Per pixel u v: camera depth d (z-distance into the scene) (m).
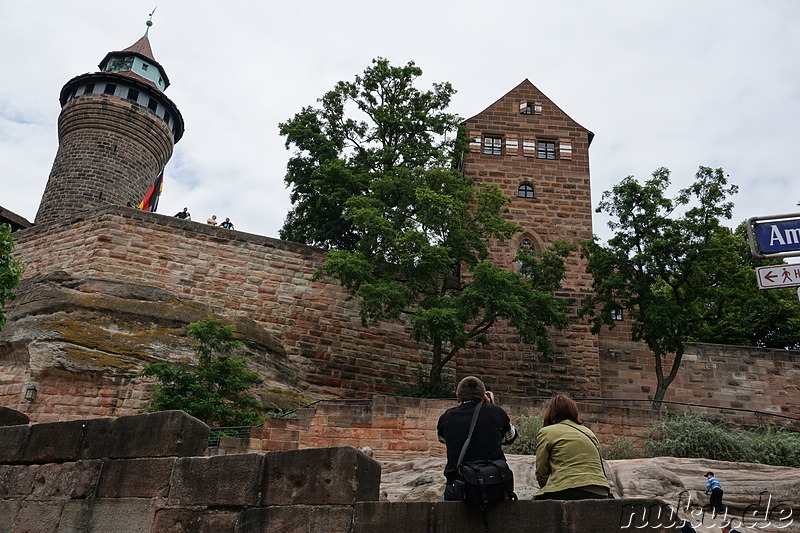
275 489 7.59
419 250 25.06
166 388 19.84
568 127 34.66
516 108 34.91
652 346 27.05
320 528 7.14
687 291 27.86
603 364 30.77
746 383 30.95
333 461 7.37
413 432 17.94
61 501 8.84
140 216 28.09
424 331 24.62
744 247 37.38
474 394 6.94
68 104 45.03
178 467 8.26
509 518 6.30
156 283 27.34
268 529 7.41
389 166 30.62
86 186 42.47
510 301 24.16
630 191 27.53
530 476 13.40
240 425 19.58
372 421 18.06
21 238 29.94
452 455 6.62
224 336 21.19
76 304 24.44
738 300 27.73
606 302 27.78
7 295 18.22
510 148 33.94
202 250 28.33
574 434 6.66
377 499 7.49
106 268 27.06
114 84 45.94
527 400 18.75
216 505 7.84
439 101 32.94
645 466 13.17
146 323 24.78
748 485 12.50
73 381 23.14
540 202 33.03
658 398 26.05
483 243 27.75
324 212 31.83
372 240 25.95
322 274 27.80
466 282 30.02
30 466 9.34
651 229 27.23
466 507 6.50
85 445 9.05
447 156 31.08
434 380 25.58
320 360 27.88
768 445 16.73
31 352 23.36
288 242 29.33
